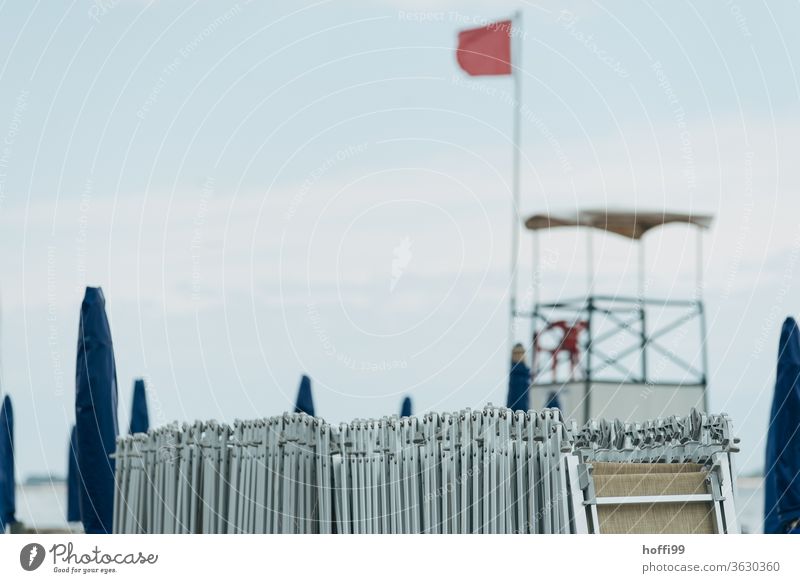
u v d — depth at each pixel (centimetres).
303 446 738
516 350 1251
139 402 1216
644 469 722
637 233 1647
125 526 821
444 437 714
